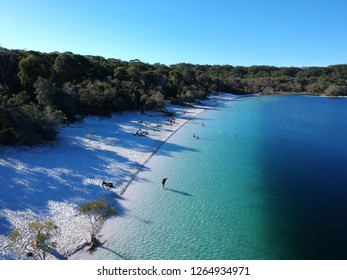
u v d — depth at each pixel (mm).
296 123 87938
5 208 26844
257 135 68875
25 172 34188
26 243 22781
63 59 84562
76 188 32781
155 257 22750
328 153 53844
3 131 39594
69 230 25297
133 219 28297
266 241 25656
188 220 28594
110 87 78688
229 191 35812
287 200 33844
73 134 52562
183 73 168250
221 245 24812
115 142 52719
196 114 100688
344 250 24766
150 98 88750
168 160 46750
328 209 31906
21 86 63500
